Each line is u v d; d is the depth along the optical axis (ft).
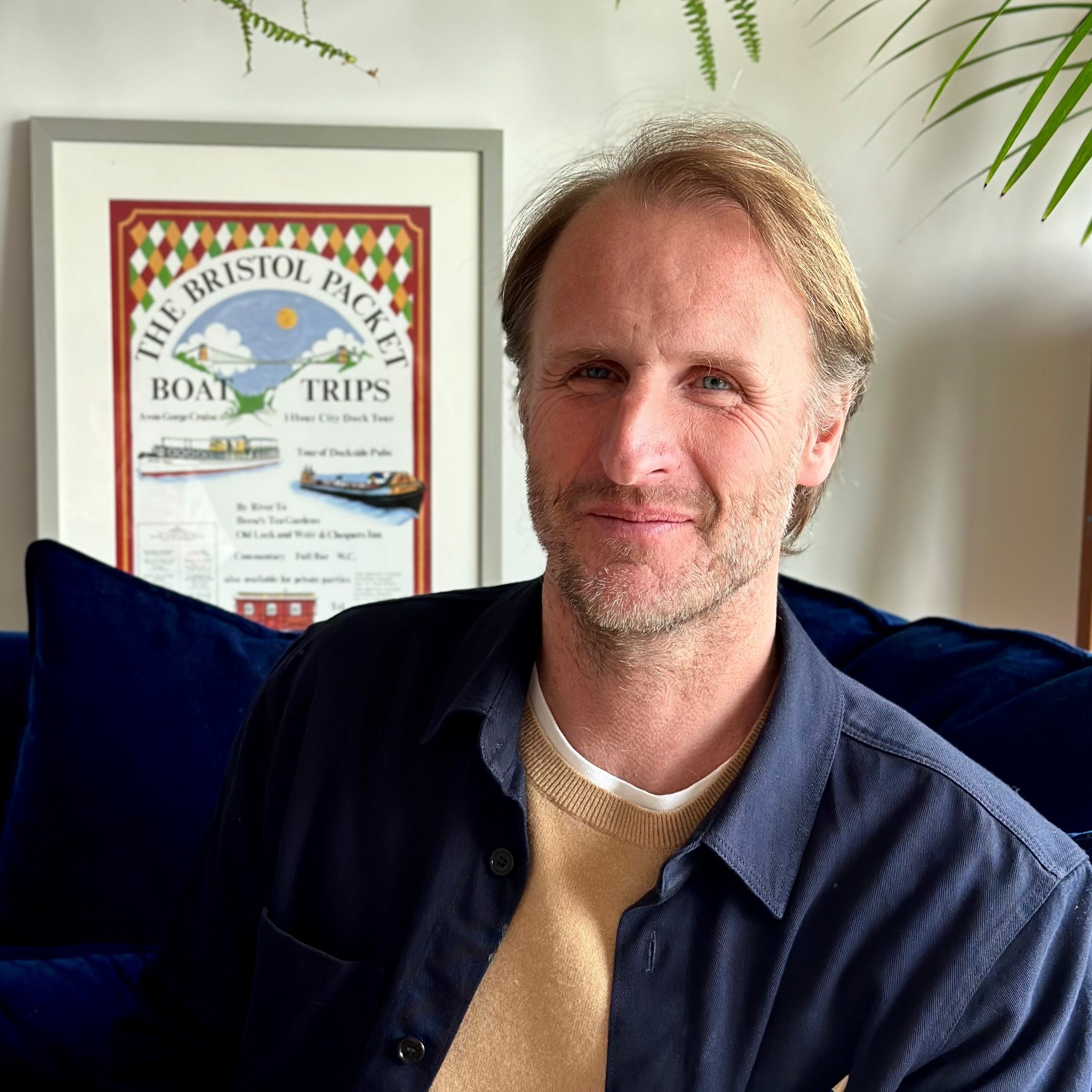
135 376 5.83
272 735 3.37
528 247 3.16
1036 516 6.09
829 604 4.67
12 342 5.80
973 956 2.66
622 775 2.93
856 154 5.87
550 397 2.82
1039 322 5.98
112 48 5.62
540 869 2.86
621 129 5.79
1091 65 3.34
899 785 2.83
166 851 4.35
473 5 5.72
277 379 5.90
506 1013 2.79
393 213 5.81
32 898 4.34
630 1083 2.68
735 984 2.71
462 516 6.03
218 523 5.95
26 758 4.46
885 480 6.04
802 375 2.84
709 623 2.75
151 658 4.51
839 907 2.73
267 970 3.02
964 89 5.82
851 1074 2.70
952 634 4.21
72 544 5.87
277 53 5.68
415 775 3.06
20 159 5.67
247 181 5.75
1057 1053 2.74
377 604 3.51
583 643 2.79
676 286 2.66
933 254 5.94
